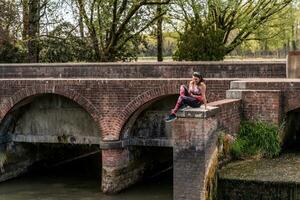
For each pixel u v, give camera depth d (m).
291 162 16.39
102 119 21.30
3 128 23.06
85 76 24.64
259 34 34.19
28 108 23.34
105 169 21.19
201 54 27.08
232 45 33.38
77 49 32.66
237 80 19.00
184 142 14.28
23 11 32.91
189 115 14.20
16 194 21.11
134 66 23.67
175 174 14.41
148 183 22.69
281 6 32.47
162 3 30.14
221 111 15.72
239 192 14.70
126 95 20.97
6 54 31.41
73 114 22.86
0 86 22.56
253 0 32.28
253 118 17.56
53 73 25.17
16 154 23.78
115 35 31.41
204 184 14.15
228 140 16.34
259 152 16.97
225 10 31.86
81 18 31.84
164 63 23.08
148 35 33.53
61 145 26.27
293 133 19.42
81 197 20.58
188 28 30.59
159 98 20.98
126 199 20.16
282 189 14.26
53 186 22.34
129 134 21.83
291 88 17.69
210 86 19.86
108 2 30.64
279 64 21.44
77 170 25.50
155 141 21.78
